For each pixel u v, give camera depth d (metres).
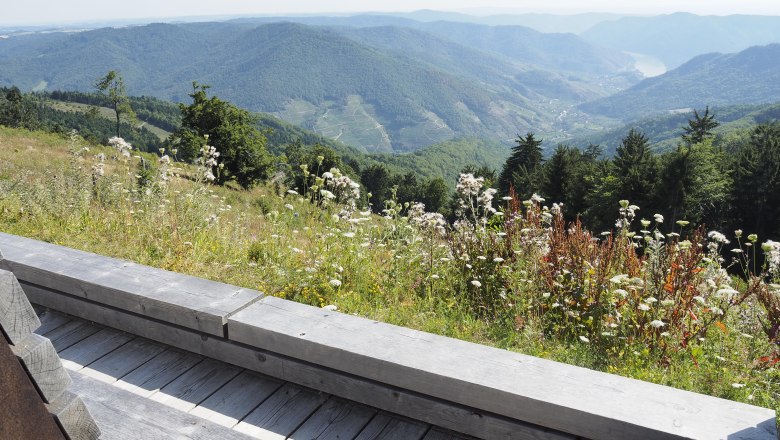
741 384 3.25
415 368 2.43
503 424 2.31
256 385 2.93
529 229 4.85
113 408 2.01
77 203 6.91
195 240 5.73
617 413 2.05
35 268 3.64
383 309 4.23
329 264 4.77
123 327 3.45
